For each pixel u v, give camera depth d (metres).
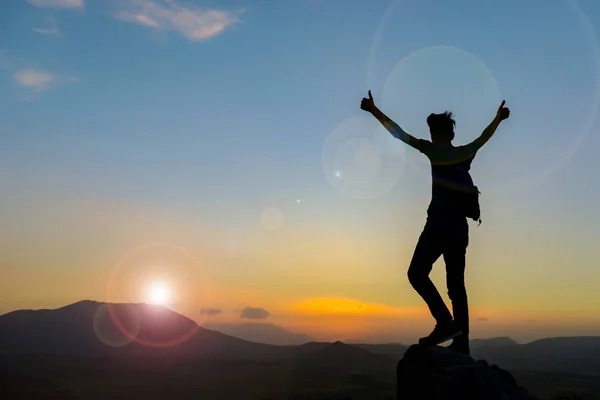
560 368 116.56
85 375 120.44
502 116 7.00
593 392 66.12
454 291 7.07
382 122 6.97
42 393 100.88
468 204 6.82
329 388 86.56
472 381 5.89
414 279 6.85
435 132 7.02
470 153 6.91
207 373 128.12
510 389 6.78
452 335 6.54
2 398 95.44
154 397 99.75
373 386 87.31
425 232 6.91
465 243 6.94
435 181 6.92
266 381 115.62
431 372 6.34
